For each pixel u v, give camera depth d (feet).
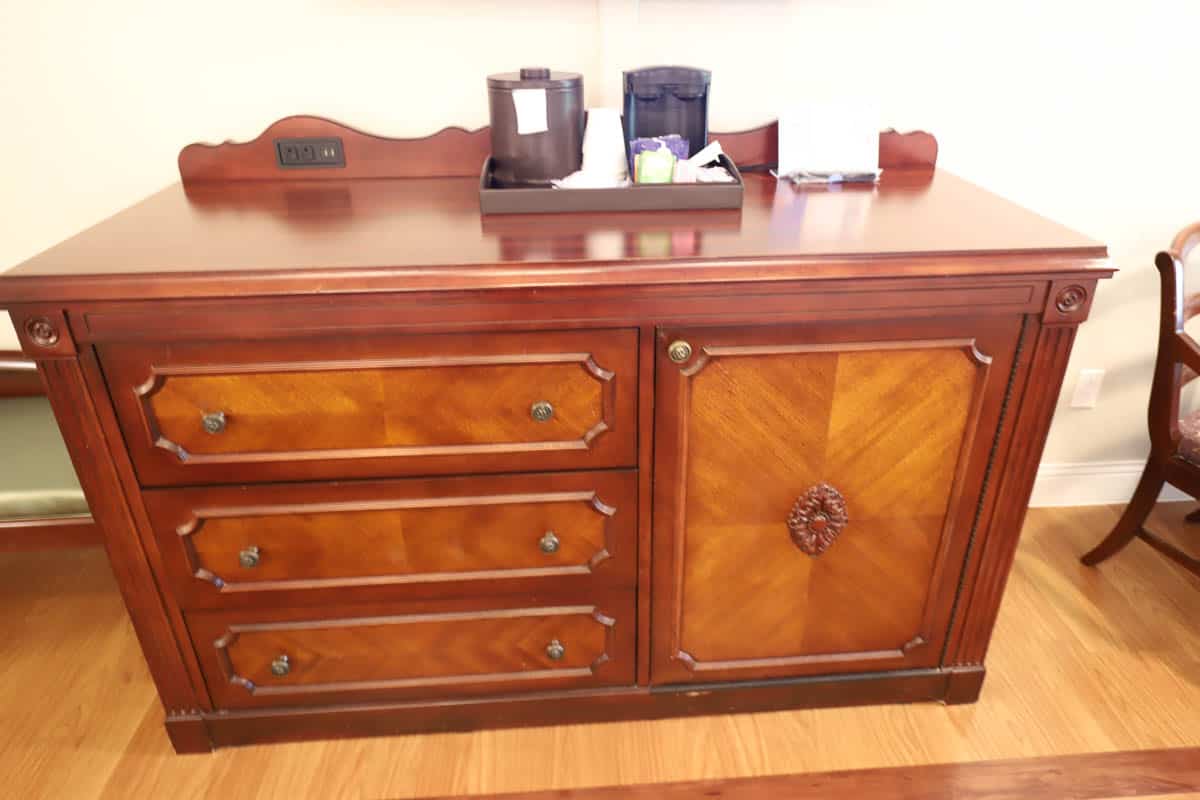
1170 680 5.21
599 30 5.17
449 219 4.26
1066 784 4.56
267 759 4.77
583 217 4.29
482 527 4.22
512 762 4.75
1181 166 5.69
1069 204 5.82
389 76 5.19
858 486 4.26
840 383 3.96
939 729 4.92
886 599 4.66
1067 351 3.95
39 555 6.48
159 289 3.44
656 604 4.53
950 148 5.61
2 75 4.95
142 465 3.89
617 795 4.55
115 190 5.35
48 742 4.88
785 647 4.79
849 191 4.81
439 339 3.69
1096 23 5.24
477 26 5.10
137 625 4.31
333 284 3.48
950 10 5.17
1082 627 5.64
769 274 3.59
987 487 4.32
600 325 3.69
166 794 4.55
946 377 4.00
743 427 4.05
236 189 4.97
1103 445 6.70
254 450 3.92
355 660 4.61
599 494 4.16
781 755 4.78
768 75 5.33
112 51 4.96
